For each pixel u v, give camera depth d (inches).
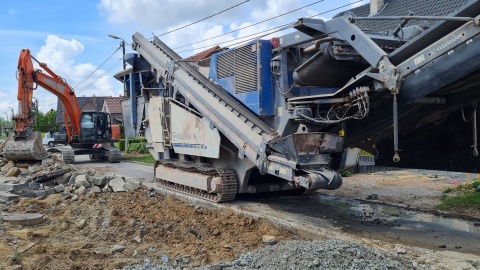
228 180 376.8
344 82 304.8
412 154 335.3
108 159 882.8
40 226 315.6
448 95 273.4
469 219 323.0
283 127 307.6
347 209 363.3
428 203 385.1
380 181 524.1
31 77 593.9
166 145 457.4
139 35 518.3
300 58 344.5
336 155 365.4
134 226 314.3
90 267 228.5
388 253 231.8
